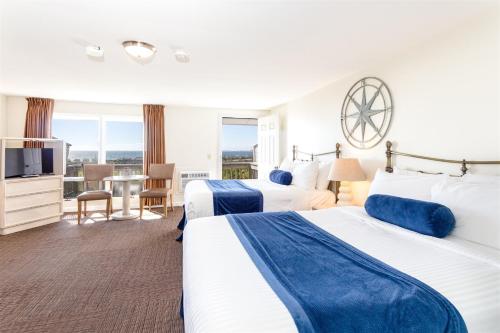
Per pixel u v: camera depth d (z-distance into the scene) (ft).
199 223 6.63
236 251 4.80
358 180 9.53
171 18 6.55
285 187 11.87
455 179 6.37
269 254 4.66
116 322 6.06
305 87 13.21
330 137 12.66
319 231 6.00
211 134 19.33
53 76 11.45
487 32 6.28
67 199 16.92
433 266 4.22
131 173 18.42
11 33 7.36
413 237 5.55
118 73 11.03
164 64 9.90
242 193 10.57
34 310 6.47
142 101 16.92
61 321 6.07
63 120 16.96
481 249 4.78
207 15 6.40
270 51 8.64
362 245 5.18
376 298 3.23
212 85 12.90
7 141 15.33
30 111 15.40
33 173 13.50
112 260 9.41
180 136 18.70
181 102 17.28
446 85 7.26
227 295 3.28
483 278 3.84
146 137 17.63
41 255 9.79
